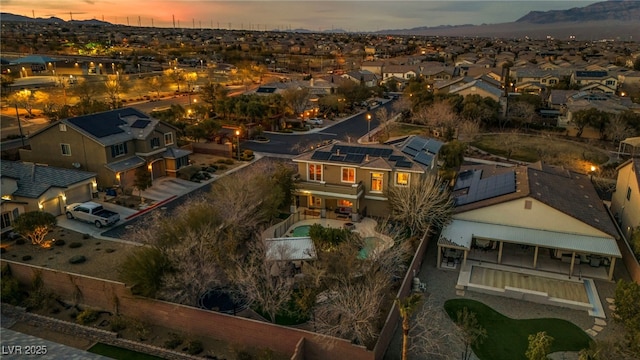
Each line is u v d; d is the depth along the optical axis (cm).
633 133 7025
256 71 14125
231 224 3200
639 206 3412
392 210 3991
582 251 3188
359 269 2709
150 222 3772
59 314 2919
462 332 2495
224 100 8069
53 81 11169
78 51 18438
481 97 8331
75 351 2625
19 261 3338
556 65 14900
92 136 4575
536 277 3281
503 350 2555
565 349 2558
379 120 8750
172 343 2616
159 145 5184
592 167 5309
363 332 2375
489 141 7375
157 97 10356
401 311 2069
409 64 15800
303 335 2450
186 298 2775
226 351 2573
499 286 3150
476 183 4184
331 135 7606
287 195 4169
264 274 2834
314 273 2700
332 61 19425
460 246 3303
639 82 11356
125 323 2769
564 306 2956
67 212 4069
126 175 4822
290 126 8181
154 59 17038
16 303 2994
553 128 8000
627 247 3444
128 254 3025
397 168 4031
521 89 11581
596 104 8100
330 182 4291
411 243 3488
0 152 5322
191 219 3072
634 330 2422
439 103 7900
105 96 9812
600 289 3136
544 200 3416
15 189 3953
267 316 2784
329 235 3108
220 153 6138
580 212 3456
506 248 3719
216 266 2950
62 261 3344
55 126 4684
